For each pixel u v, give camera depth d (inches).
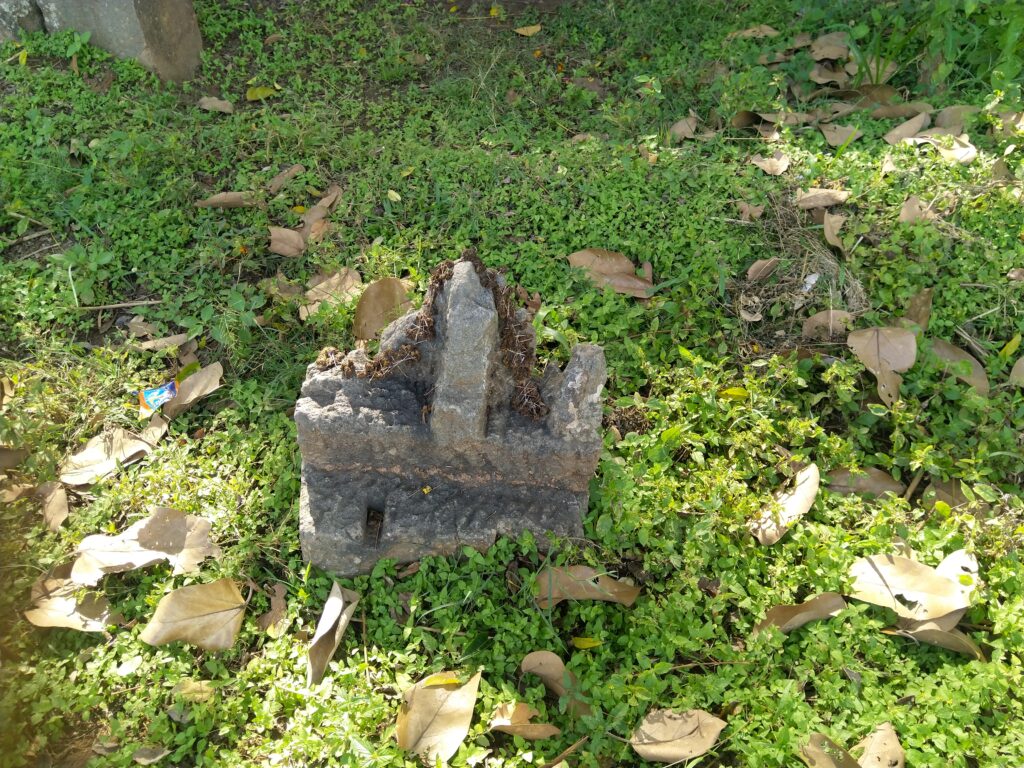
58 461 59.4
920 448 59.5
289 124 79.5
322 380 52.8
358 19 95.9
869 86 83.5
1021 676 48.9
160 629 50.1
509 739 48.9
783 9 92.1
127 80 85.2
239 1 97.3
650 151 78.2
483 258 70.5
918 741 47.0
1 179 74.7
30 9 85.9
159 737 47.6
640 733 47.7
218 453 60.4
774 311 66.8
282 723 48.9
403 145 78.9
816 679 49.6
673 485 56.1
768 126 81.6
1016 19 80.2
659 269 70.4
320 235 72.6
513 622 52.0
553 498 54.7
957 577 52.6
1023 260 68.0
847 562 53.6
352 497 53.8
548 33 94.9
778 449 59.5
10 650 50.7
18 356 66.1
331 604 51.8
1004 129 77.7
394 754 46.2
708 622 51.3
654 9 93.9
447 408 50.3
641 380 63.4
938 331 66.0
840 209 73.3
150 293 70.4
